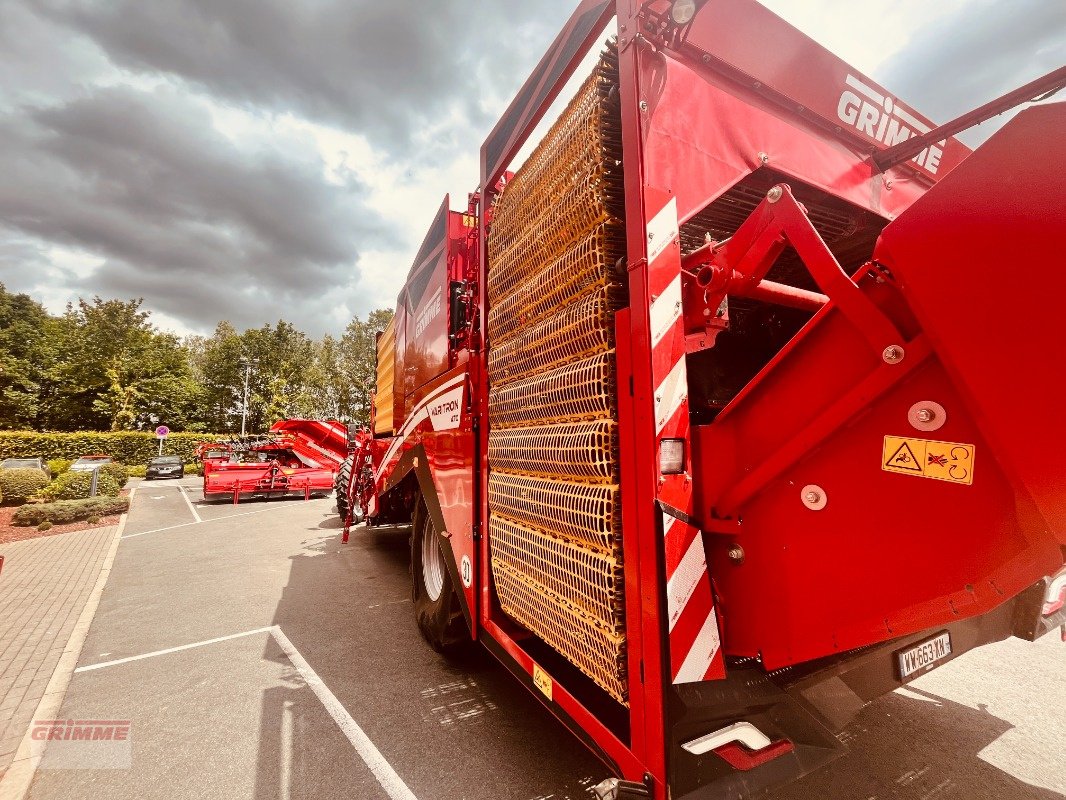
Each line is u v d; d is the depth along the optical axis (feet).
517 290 8.07
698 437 5.30
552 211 6.77
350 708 10.32
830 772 7.87
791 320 8.70
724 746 4.68
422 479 13.07
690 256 5.67
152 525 35.91
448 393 11.09
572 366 6.21
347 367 153.48
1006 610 7.14
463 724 9.64
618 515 5.40
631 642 5.05
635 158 5.18
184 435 116.16
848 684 5.52
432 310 12.96
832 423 4.35
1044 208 3.01
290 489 49.88
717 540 5.44
